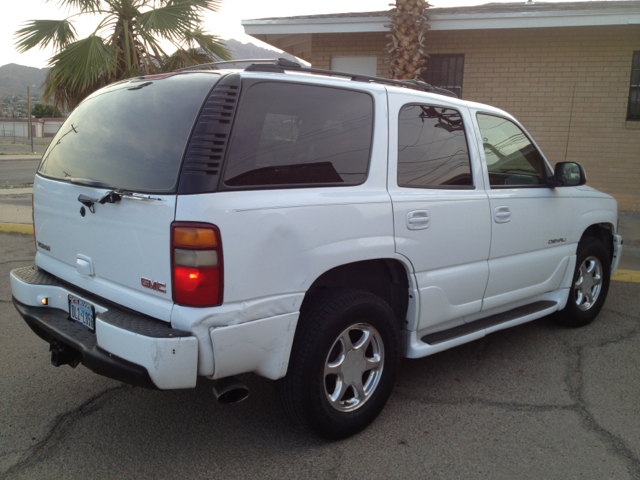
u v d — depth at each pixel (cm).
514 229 376
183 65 911
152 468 262
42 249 319
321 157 272
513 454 278
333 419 277
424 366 389
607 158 998
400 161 309
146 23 848
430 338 336
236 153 239
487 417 316
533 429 303
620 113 976
